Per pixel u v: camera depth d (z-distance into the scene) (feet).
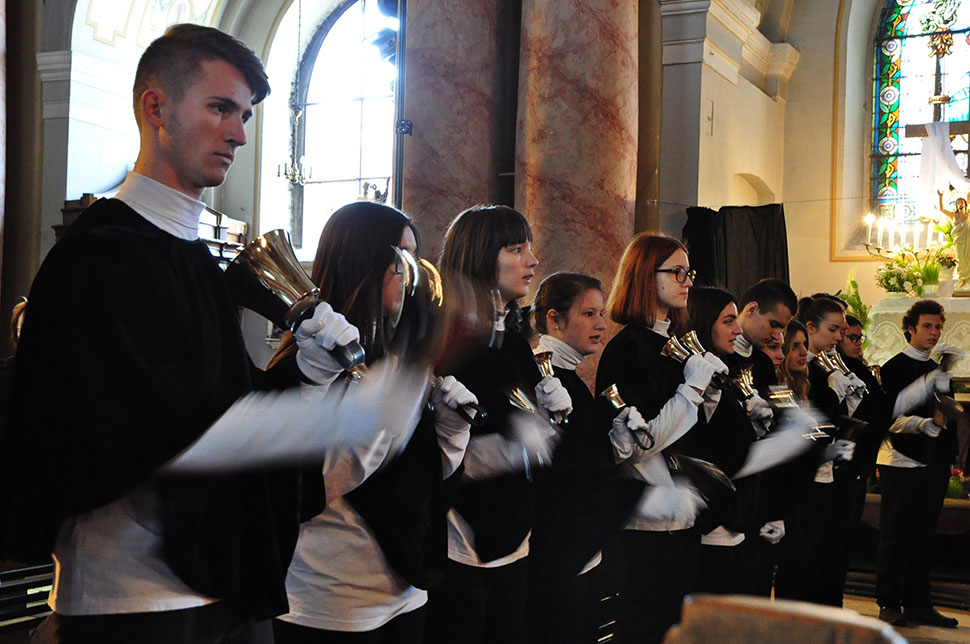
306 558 7.57
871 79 40.24
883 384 18.39
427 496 7.91
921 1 39.88
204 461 5.60
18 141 30.27
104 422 5.32
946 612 19.67
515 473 9.37
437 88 21.26
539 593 10.28
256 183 54.29
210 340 5.88
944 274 30.76
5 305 29.99
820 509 15.31
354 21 54.19
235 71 6.21
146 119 6.15
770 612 3.82
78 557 5.65
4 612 13.14
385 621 7.73
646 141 25.40
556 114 20.25
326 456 7.03
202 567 5.75
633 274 11.65
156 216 6.02
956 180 32.68
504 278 9.66
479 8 21.66
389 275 7.61
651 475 10.93
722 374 11.07
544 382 9.83
